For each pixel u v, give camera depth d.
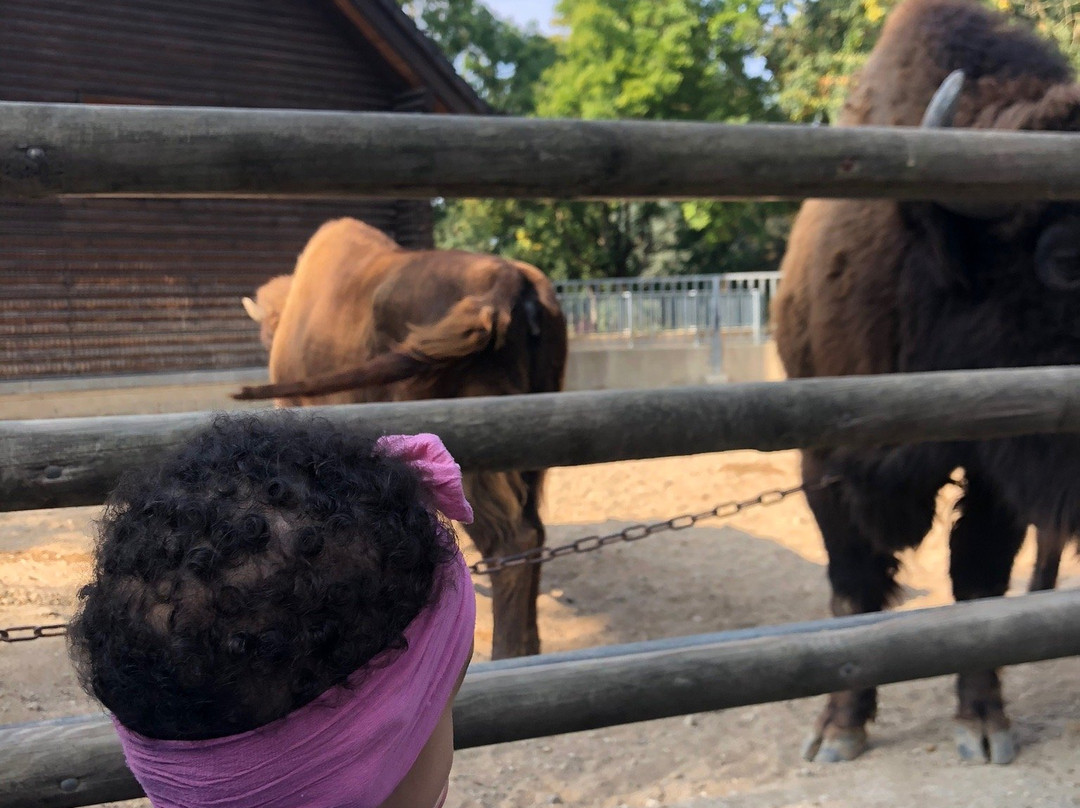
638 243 24.08
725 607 5.05
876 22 12.34
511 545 3.71
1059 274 2.50
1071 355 2.66
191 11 9.36
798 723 3.67
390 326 3.91
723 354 13.34
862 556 3.31
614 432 1.86
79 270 9.05
